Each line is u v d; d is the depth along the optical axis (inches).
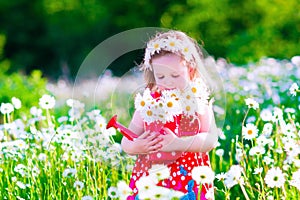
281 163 159.0
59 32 805.2
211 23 721.6
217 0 728.3
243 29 723.4
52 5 808.9
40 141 177.6
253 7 715.4
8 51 815.1
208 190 126.9
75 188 152.6
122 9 797.2
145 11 786.2
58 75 758.5
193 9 744.3
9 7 817.5
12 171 162.7
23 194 155.3
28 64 810.2
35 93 332.8
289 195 140.7
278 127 157.9
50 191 156.2
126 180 150.4
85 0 802.2
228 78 336.8
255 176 154.9
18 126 177.8
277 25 596.7
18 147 164.1
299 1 621.3
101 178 158.4
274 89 289.1
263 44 522.9
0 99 318.3
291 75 327.0
